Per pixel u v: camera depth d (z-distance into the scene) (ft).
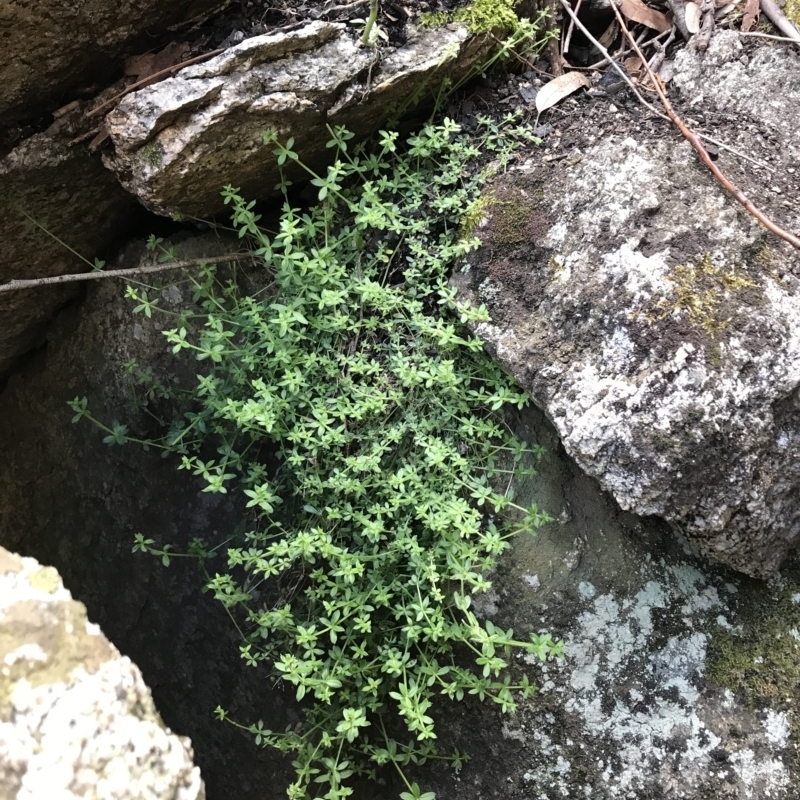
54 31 5.42
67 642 3.72
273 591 6.99
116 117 5.57
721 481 5.29
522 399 5.88
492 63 6.63
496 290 6.02
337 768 5.84
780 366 5.18
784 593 6.00
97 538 8.32
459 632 5.64
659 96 6.38
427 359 6.14
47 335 8.48
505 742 6.28
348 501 6.08
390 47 6.11
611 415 5.38
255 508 7.20
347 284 6.36
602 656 6.13
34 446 8.80
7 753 3.37
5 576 3.85
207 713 7.61
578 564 6.21
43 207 6.81
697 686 6.00
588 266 5.72
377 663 6.10
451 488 5.94
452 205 6.23
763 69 6.46
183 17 5.99
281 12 6.06
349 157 6.18
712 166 5.67
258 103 5.63
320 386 6.13
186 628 7.76
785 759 5.82
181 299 7.30
